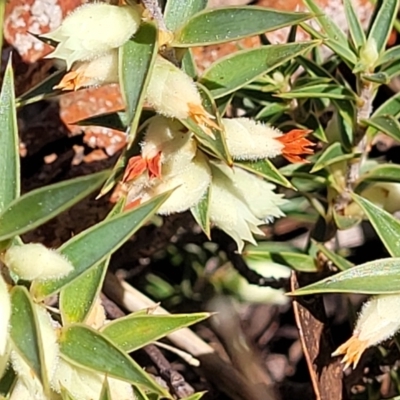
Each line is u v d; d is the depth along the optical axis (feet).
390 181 0.47
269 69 0.36
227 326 0.63
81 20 0.33
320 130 0.51
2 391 0.35
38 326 0.29
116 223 0.31
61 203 0.28
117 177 0.38
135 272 0.64
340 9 0.62
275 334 0.66
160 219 0.61
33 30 0.55
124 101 0.29
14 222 0.29
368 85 0.45
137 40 0.32
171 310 0.64
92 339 0.32
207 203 0.40
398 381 0.57
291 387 0.63
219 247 0.64
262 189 0.42
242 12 0.33
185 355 0.56
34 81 0.56
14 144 0.32
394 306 0.37
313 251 0.54
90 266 0.31
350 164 0.48
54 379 0.34
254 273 0.64
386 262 0.36
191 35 0.34
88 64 0.34
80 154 0.57
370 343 0.37
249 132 0.38
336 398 0.49
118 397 0.35
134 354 0.58
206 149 0.38
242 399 0.60
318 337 0.48
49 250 0.31
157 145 0.36
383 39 0.44
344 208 0.50
